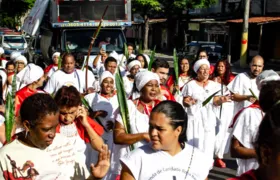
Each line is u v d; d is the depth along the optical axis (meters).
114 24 15.59
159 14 40.16
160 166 3.23
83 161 3.61
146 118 4.72
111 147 5.57
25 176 3.08
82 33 15.44
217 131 7.76
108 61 8.42
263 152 2.04
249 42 31.81
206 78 7.08
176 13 36.78
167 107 3.23
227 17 34.44
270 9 32.09
